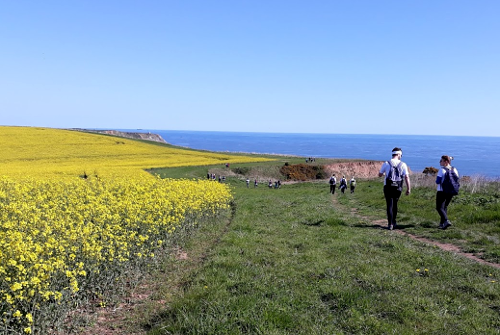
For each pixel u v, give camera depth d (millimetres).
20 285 4172
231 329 4375
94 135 82375
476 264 6758
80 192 13344
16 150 54375
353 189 26516
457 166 148500
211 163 55906
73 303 5316
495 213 10336
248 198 20609
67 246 5742
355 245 8367
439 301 5145
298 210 14695
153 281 6723
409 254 7469
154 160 53625
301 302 5152
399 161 10422
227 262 7121
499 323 4465
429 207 13234
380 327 4402
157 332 4539
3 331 4113
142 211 8625
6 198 11734
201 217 12133
